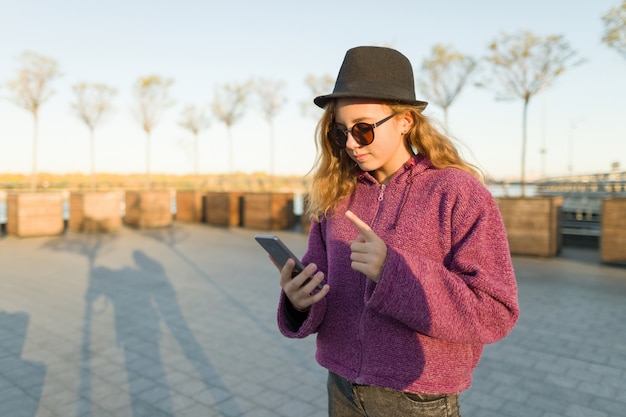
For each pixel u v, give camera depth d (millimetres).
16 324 5199
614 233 8125
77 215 13664
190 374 3896
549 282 6996
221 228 14719
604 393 3490
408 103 1345
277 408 3330
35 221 12586
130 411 3287
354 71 1327
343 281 1432
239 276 7738
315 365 4094
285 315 1532
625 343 4480
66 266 8586
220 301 6172
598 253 9562
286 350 4438
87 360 4188
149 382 3742
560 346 4418
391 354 1285
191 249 10602
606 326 4984
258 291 6715
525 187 11922
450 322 1126
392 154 1386
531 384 3648
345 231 1469
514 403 3357
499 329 1148
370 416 1359
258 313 5637
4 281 7352
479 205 1235
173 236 12852
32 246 11000
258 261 9109
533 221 8977
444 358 1260
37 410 3293
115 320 5363
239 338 4770
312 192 1609
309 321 1431
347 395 1427
